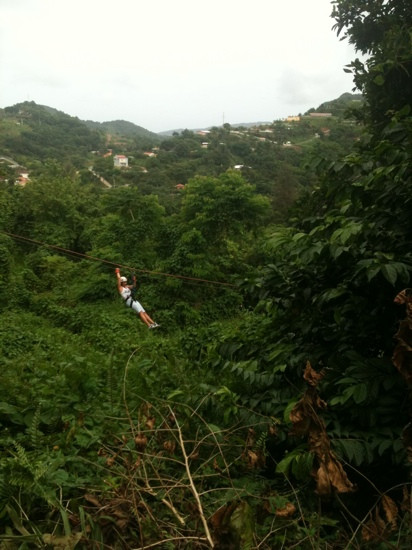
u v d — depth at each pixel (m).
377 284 4.05
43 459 3.83
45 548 2.58
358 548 2.98
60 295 20.47
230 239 20.59
